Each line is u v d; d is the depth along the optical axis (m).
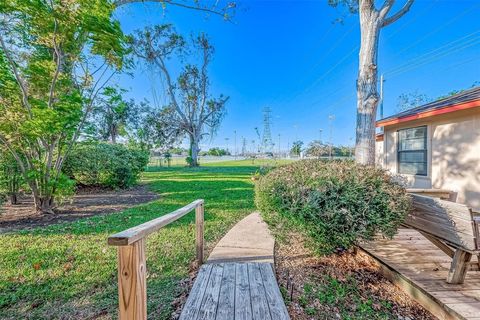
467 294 2.12
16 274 2.58
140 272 1.12
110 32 4.92
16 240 3.53
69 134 5.30
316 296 2.34
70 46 5.00
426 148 5.63
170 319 1.90
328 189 2.46
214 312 1.80
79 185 8.88
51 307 2.07
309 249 2.80
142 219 4.64
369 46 5.03
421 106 6.68
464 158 4.73
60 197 5.48
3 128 4.61
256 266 2.63
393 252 3.02
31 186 5.16
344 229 2.39
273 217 2.78
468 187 4.64
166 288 2.38
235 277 2.38
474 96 4.43
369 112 5.03
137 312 1.07
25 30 4.70
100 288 2.36
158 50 21.00
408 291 2.38
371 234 2.40
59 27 4.62
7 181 5.87
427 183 5.58
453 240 2.18
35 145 5.16
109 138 18.05
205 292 2.09
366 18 5.08
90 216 5.05
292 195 2.52
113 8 4.96
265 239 3.62
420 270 2.56
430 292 2.15
